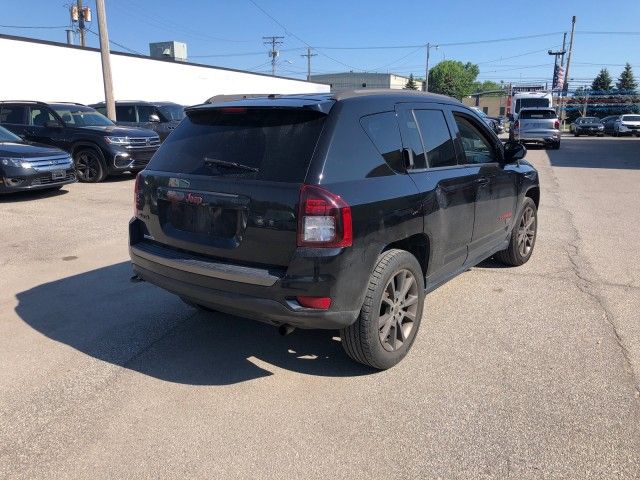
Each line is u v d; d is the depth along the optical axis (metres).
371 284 3.39
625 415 3.15
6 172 9.65
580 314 4.66
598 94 75.19
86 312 4.79
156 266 3.72
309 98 3.51
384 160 3.60
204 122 3.80
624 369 3.68
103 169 12.55
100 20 16.88
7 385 3.56
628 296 5.09
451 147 4.42
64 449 2.92
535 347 4.03
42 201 10.10
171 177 3.64
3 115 13.28
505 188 5.18
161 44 39.66
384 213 3.40
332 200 3.09
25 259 6.38
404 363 3.81
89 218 8.61
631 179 13.74
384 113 3.75
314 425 3.11
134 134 13.02
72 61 20.38
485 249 5.04
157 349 4.08
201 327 4.47
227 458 2.83
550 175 14.62
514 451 2.85
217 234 3.42
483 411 3.21
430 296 5.12
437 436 2.99
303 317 3.14
